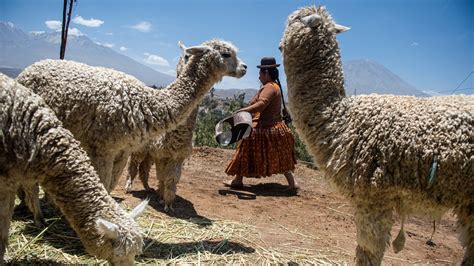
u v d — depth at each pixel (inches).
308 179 348.8
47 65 186.5
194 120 225.0
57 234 182.4
